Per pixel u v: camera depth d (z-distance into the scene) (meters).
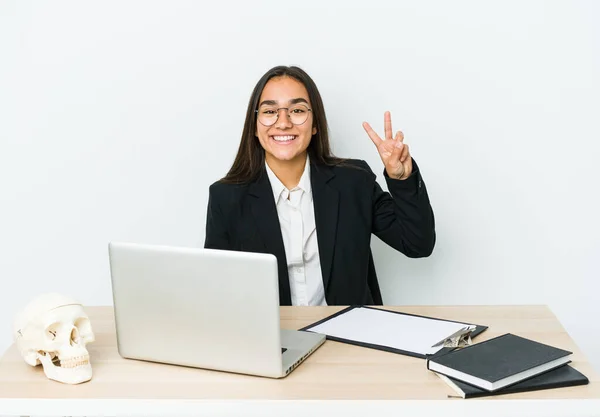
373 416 1.57
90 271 3.26
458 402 1.56
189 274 1.71
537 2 2.98
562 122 3.05
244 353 1.70
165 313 1.76
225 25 3.05
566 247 3.14
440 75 3.04
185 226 3.21
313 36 3.04
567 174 3.09
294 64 3.06
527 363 1.65
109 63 3.10
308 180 2.65
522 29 2.99
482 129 3.08
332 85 3.07
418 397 1.57
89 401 1.60
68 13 3.07
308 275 2.70
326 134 2.67
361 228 2.63
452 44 3.02
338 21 3.02
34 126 3.16
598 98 3.02
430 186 3.14
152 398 1.60
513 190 3.12
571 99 3.03
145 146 3.15
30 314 1.74
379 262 3.24
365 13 3.01
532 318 2.10
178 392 1.63
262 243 2.59
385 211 2.67
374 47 3.04
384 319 2.08
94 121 3.14
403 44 3.03
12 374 1.76
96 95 3.12
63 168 3.18
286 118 2.51
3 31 3.09
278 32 3.04
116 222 3.22
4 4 3.07
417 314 2.17
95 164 3.18
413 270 3.23
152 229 3.22
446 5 2.99
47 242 3.24
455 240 3.18
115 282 1.79
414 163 2.38
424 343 1.88
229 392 1.62
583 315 3.19
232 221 2.63
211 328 1.72
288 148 2.52
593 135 3.05
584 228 3.12
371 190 2.67
